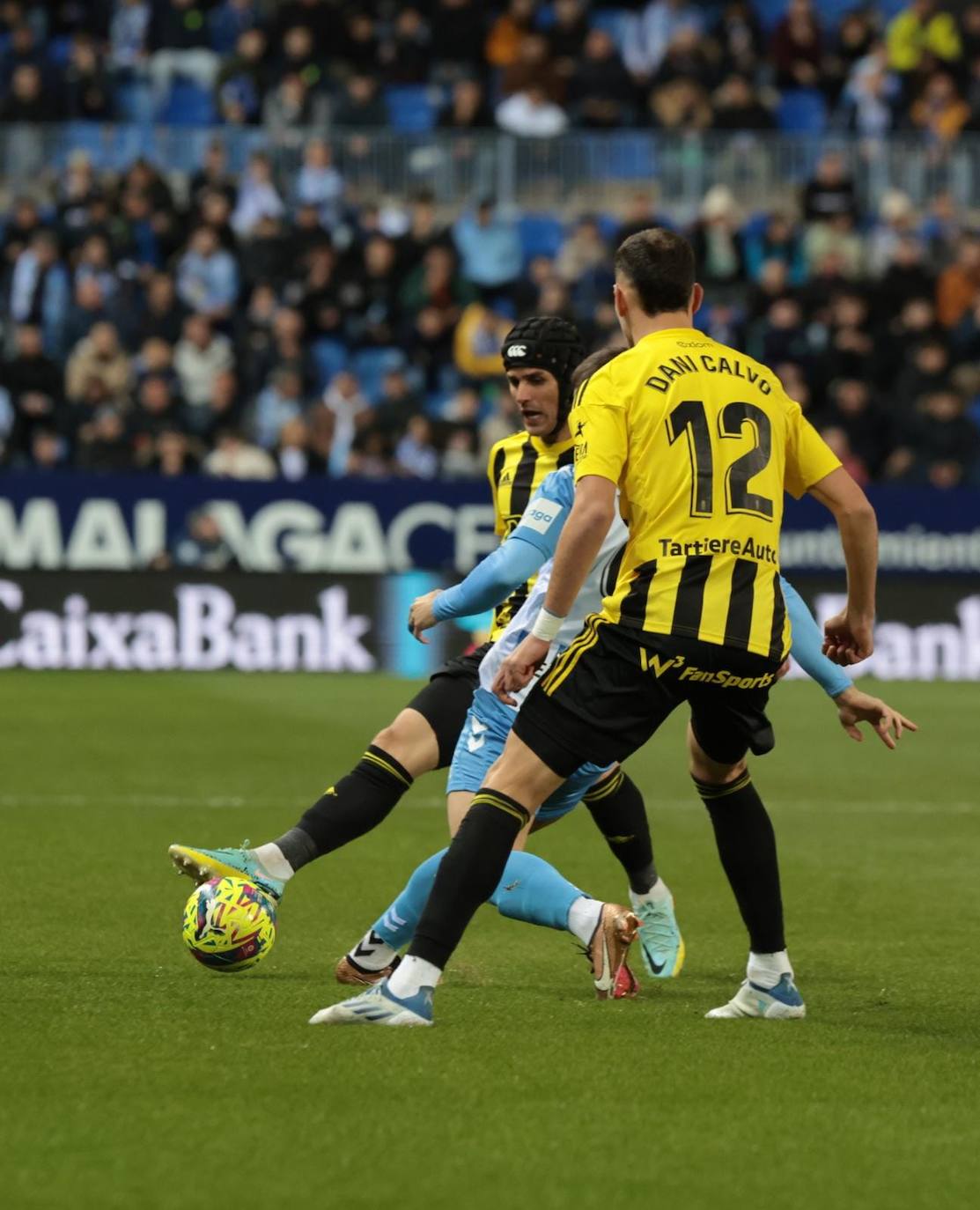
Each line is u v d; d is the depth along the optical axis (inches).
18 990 775.7
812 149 3095.5
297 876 1096.2
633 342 729.6
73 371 2598.4
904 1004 788.6
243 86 3063.5
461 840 703.1
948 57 3248.0
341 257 2807.6
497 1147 561.0
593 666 691.4
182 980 801.6
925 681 2381.9
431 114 3196.4
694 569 689.0
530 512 771.4
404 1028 707.4
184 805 1360.7
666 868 1150.3
